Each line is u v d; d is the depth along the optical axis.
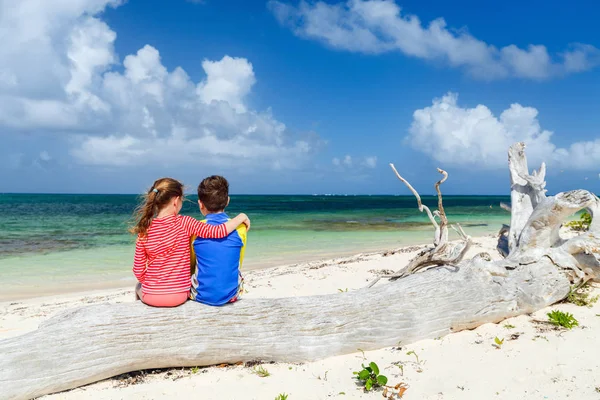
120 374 3.94
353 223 24.89
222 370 4.07
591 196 5.33
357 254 12.75
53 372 3.58
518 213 6.61
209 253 4.02
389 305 4.60
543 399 3.21
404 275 5.71
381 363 4.10
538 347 4.15
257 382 3.78
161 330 3.91
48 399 3.54
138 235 3.89
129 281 9.66
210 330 4.02
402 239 16.66
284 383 3.75
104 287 9.09
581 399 3.15
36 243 15.45
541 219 5.65
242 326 4.12
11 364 3.46
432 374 3.75
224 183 4.09
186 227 3.94
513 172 7.00
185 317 3.98
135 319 3.87
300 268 9.79
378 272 8.77
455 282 5.00
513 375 3.61
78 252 13.59
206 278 4.04
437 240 5.60
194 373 4.02
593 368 3.60
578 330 4.53
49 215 30.78
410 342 4.61
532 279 5.39
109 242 15.73
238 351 4.12
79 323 3.75
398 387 3.41
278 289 7.40
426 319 4.65
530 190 6.66
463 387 3.48
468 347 4.34
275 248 14.35
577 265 5.61
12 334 5.57
